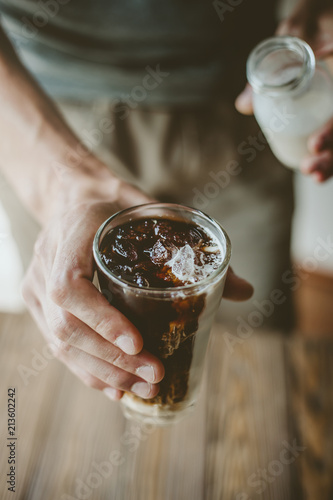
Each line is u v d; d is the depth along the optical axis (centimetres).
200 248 41
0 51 56
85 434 54
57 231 45
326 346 60
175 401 45
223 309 88
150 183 75
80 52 64
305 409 56
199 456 53
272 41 59
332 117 59
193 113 68
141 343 39
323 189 105
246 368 59
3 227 103
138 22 61
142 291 37
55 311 42
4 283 110
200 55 65
